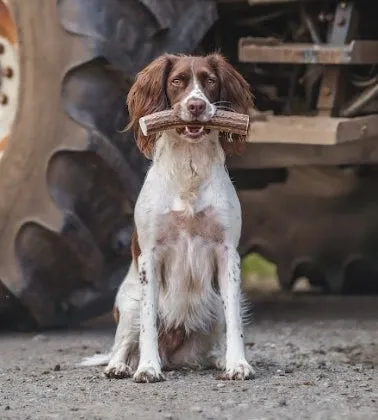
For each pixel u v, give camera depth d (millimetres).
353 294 13086
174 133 8211
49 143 9641
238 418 6793
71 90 9500
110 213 9883
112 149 9469
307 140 9477
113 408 7141
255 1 9961
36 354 9516
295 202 12172
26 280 10062
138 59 9383
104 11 9352
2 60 9859
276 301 12750
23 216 9859
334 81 9773
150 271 8312
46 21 9508
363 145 10039
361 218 11992
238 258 8391
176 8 9617
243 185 11836
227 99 8367
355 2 9938
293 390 7602
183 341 8633
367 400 7266
